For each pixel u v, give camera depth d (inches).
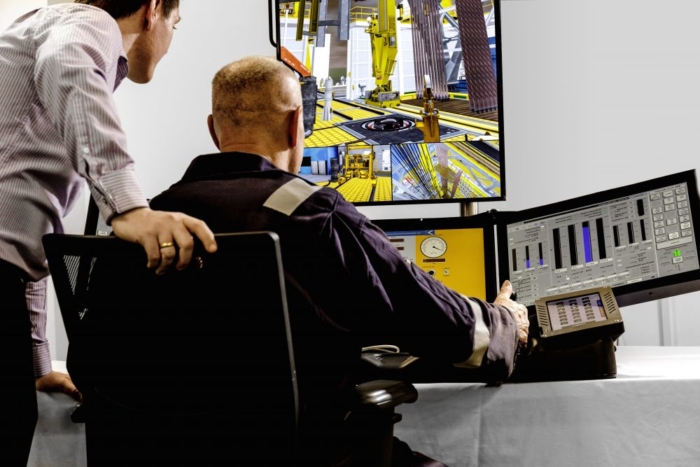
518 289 79.7
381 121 99.9
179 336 42.1
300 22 102.1
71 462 62.8
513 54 120.0
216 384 42.1
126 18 57.3
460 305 49.7
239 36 125.5
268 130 49.2
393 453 50.4
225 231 44.1
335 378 44.6
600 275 74.5
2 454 50.1
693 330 109.3
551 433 58.7
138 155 126.3
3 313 49.7
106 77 50.8
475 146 96.7
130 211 42.2
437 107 98.0
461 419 59.8
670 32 113.3
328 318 44.2
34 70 50.6
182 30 126.0
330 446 44.8
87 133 44.5
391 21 99.7
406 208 123.3
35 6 126.3
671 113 113.3
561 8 118.0
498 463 59.2
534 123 119.3
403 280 46.6
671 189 72.1
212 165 47.4
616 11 115.5
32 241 51.6
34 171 51.5
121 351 43.6
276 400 41.3
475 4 96.8
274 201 44.2
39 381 63.0
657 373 62.1
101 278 43.7
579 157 117.5
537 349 60.2
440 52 98.0
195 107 125.6
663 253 71.4
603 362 59.5
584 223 76.7
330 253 43.8
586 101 117.1
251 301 40.6
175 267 40.0
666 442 57.3
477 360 50.9
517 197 119.8
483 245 84.0
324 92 101.4
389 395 45.7
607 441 58.0
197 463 42.7
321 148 101.5
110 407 44.5
